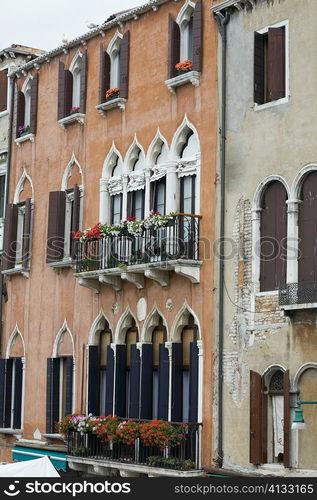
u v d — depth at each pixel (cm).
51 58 2809
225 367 2120
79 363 2559
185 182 2305
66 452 2502
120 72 2509
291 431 1961
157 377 2338
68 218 2688
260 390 2030
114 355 2433
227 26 2206
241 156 2139
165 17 2402
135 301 2389
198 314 2195
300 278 1994
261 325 2052
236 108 2162
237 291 2112
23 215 2891
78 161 2658
